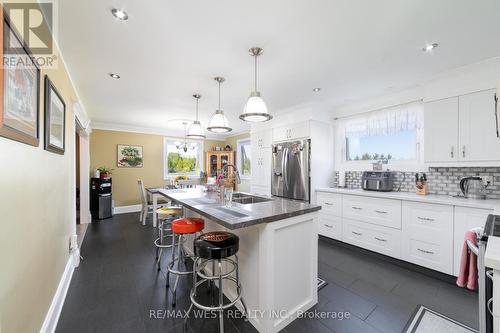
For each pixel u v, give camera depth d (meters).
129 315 1.74
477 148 2.27
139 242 3.40
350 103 3.62
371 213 2.88
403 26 1.64
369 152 3.55
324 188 3.49
